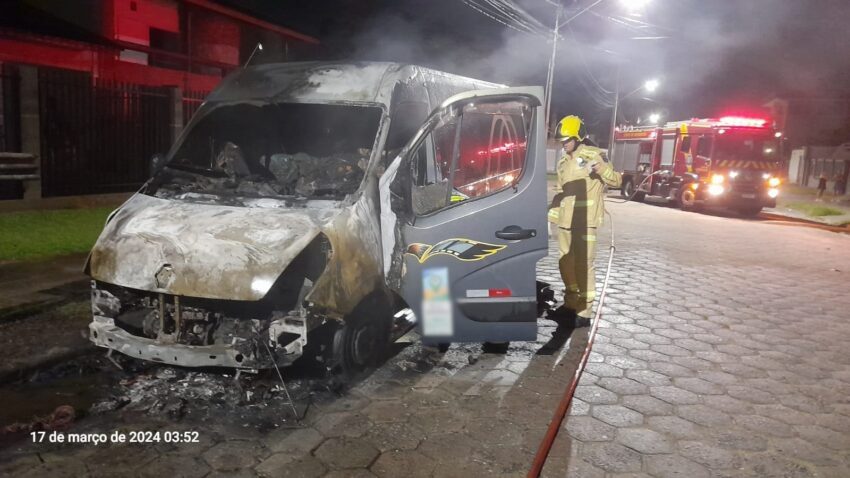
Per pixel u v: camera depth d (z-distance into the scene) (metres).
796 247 12.03
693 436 3.65
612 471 3.23
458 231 4.36
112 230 4.00
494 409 3.94
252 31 17.45
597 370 4.68
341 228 3.88
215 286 3.54
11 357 4.36
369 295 4.20
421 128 4.38
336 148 5.06
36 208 9.77
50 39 11.09
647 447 3.50
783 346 5.42
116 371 4.28
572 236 5.79
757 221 18.02
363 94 4.70
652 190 22.16
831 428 3.81
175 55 14.66
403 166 4.30
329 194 4.25
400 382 4.32
